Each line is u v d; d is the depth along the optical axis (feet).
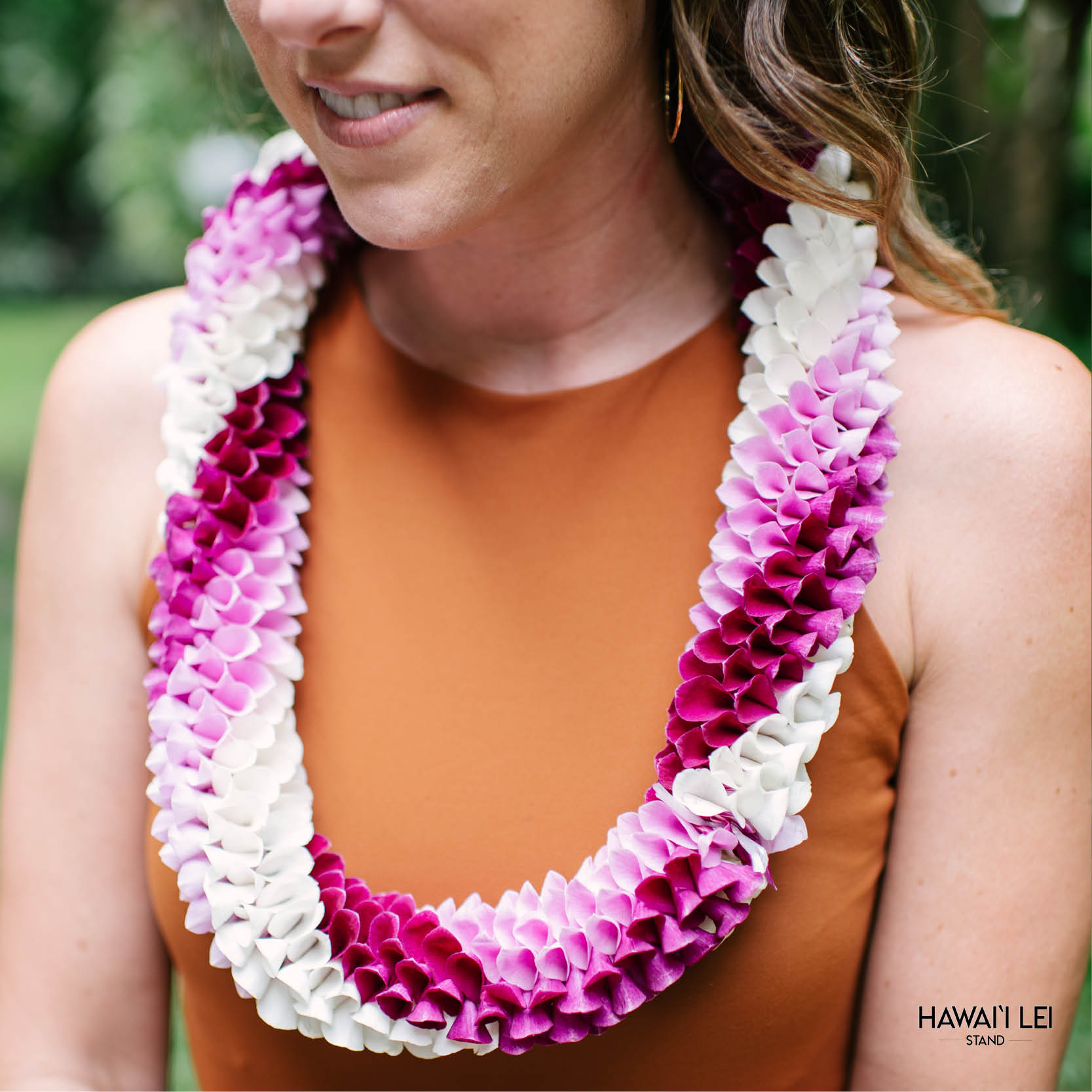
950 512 3.69
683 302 4.02
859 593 3.48
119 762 4.17
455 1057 3.69
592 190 3.76
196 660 3.81
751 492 3.69
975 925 3.71
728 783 3.45
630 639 3.77
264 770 3.69
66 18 44.09
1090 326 19.39
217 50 5.58
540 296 3.92
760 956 3.64
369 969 3.52
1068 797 3.76
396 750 3.80
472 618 3.85
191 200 33.53
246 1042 3.92
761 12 3.77
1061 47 15.15
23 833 4.21
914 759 3.80
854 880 3.75
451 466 3.98
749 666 3.52
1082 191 20.88
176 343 4.12
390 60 3.10
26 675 4.27
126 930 4.21
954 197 14.75
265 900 3.59
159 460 4.15
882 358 3.75
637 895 3.44
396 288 4.16
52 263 50.80
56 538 4.21
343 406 4.14
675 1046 3.66
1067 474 3.71
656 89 3.89
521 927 3.51
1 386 32.01
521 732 3.74
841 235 3.88
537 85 3.22
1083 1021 7.60
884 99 4.05
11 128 46.78
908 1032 3.77
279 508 3.97
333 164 3.30
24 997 4.17
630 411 3.94
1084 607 3.74
